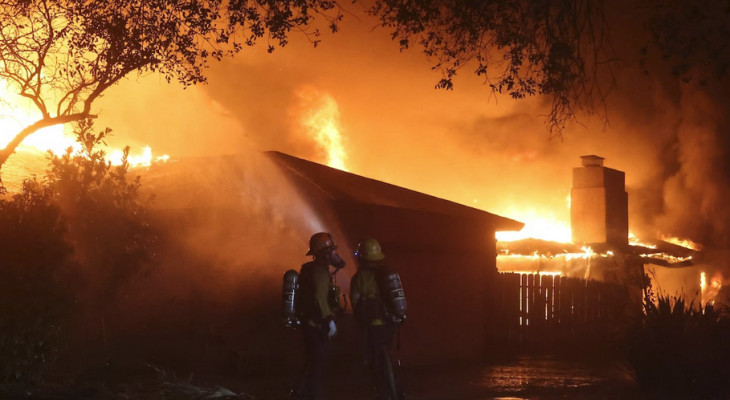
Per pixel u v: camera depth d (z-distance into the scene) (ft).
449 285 57.11
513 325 63.21
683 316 41.98
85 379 37.19
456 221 57.62
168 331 49.78
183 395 34.73
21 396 31.27
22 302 33.04
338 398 36.99
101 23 45.19
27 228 34.27
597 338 67.10
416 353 53.52
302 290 30.25
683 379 40.93
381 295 30.37
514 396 39.37
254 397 36.17
